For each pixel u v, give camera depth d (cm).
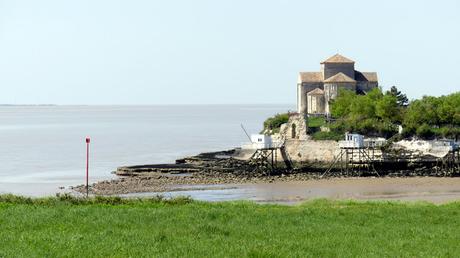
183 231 6744
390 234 6900
